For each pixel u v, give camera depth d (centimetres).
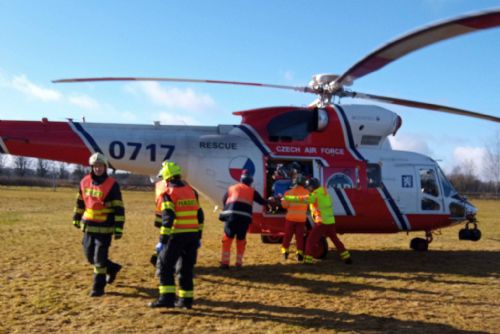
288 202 909
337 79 891
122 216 633
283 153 959
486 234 1588
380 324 544
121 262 880
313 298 655
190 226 588
